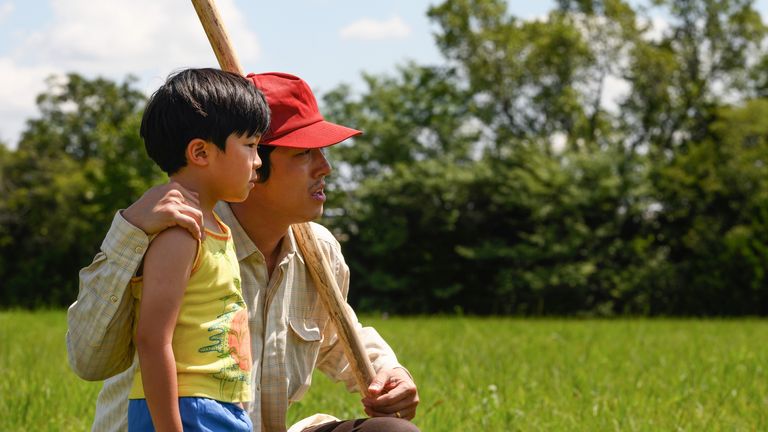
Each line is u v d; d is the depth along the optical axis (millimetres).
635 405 7117
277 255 3785
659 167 44656
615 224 43594
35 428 6172
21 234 49281
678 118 49469
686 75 49750
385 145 49562
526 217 45188
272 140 3551
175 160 3055
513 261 44719
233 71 3717
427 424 6312
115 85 63875
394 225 45375
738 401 7395
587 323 20984
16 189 49656
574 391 7809
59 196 48281
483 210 45750
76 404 6867
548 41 47438
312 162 3646
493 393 7406
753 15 48781
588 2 49000
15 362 9969
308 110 3650
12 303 47188
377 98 50781
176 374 2928
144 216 2945
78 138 62844
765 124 43219
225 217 3645
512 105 49594
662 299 42656
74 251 48594
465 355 11188
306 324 3857
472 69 48531
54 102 63125
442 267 45594
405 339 14156
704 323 21891
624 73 48219
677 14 49500
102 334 3041
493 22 49469
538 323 20797
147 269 2936
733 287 41438
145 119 3076
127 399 3361
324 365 4156
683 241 43094
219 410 2990
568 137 48406
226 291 3053
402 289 45844
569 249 42844
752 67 49594
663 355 11328
